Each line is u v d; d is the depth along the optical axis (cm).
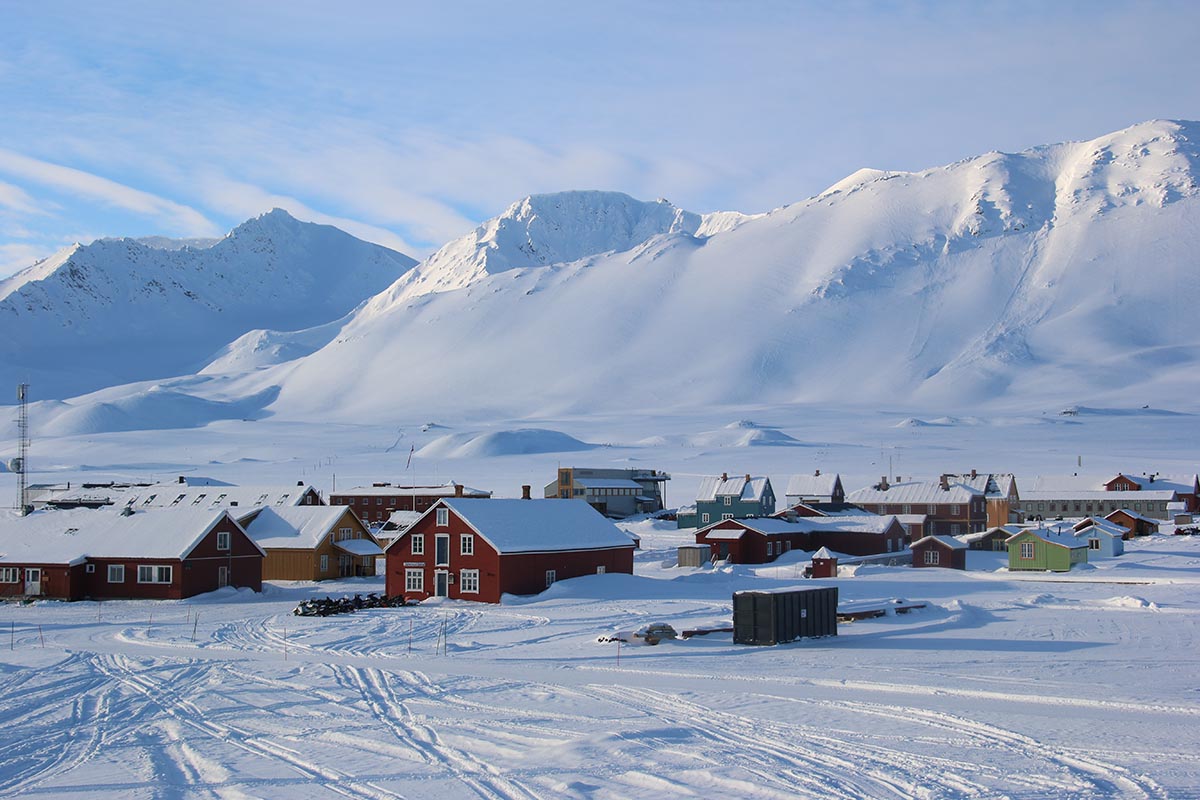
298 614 6525
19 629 5950
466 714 3425
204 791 2606
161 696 3809
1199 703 3506
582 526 8081
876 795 2491
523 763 2808
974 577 8712
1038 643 4994
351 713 3466
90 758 2944
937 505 12719
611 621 5888
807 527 11119
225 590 7862
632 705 3544
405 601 7269
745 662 4456
